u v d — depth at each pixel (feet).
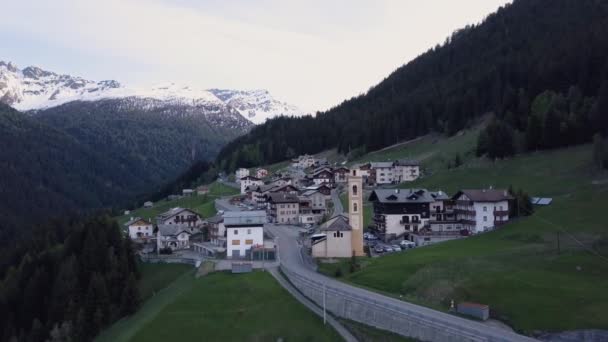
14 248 539.70
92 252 373.40
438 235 383.04
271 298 266.98
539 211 372.58
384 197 425.28
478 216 384.47
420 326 195.21
